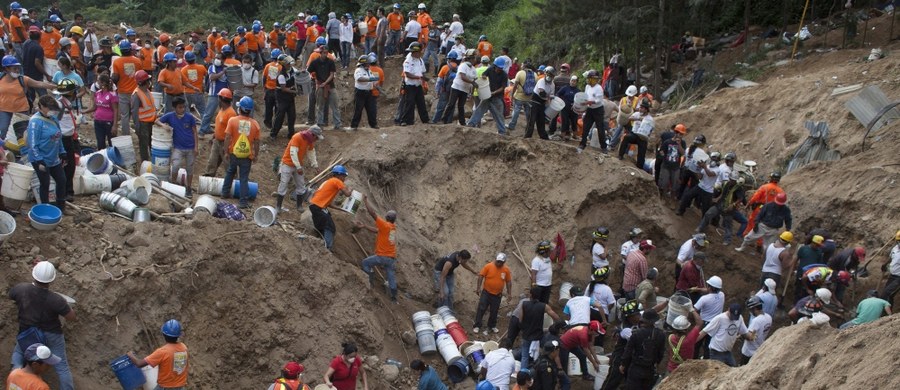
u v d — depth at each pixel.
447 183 17.83
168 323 9.83
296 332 12.44
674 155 18.31
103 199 12.50
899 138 18.62
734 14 29.47
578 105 18.75
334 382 11.33
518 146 18.23
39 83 13.39
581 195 17.91
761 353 10.89
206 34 37.28
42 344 9.05
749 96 22.78
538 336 13.64
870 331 9.74
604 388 13.26
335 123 18.45
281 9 41.69
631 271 15.77
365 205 14.87
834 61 23.34
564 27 26.05
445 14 36.91
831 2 27.92
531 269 15.55
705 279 17.42
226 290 12.16
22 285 9.36
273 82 17.59
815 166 19.23
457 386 13.84
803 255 15.89
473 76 18.66
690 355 13.04
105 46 20.45
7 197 11.36
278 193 14.34
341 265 13.63
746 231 17.86
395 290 14.65
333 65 18.20
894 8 24.28
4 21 24.78
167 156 14.10
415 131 18.16
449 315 15.02
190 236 12.11
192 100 17.98
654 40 27.89
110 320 10.79
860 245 17.16
